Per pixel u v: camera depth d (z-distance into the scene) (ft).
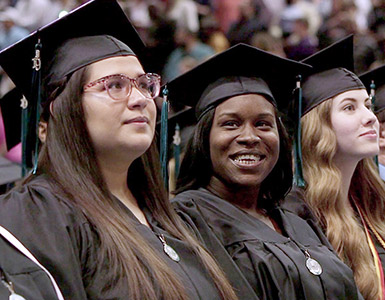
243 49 22.24
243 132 21.62
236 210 21.72
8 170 25.91
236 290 19.52
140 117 17.52
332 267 21.03
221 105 21.97
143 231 17.48
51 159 16.94
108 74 17.71
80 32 18.90
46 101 17.84
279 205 23.32
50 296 14.51
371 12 65.62
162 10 59.98
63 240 15.47
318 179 25.22
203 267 18.10
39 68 18.44
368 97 26.35
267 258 20.35
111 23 19.38
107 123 17.24
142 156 19.19
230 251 20.72
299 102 24.31
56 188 16.55
